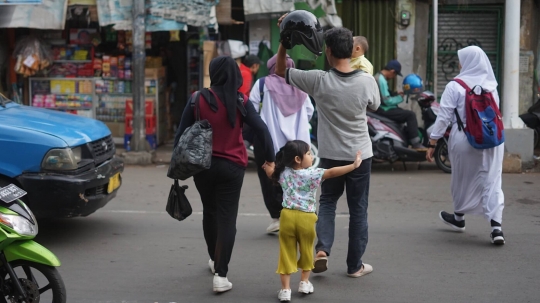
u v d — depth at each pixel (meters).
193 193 11.50
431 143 8.47
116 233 9.07
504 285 7.01
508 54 13.22
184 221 9.70
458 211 8.70
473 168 8.36
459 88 8.23
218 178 6.67
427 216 9.84
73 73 15.44
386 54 15.29
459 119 8.30
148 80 15.18
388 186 11.91
